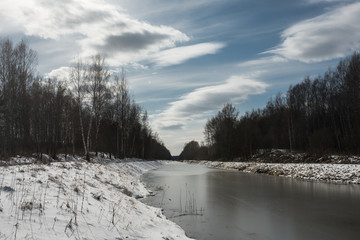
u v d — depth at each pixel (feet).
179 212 41.32
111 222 25.68
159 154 387.55
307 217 38.68
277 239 29.55
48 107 94.38
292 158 137.59
